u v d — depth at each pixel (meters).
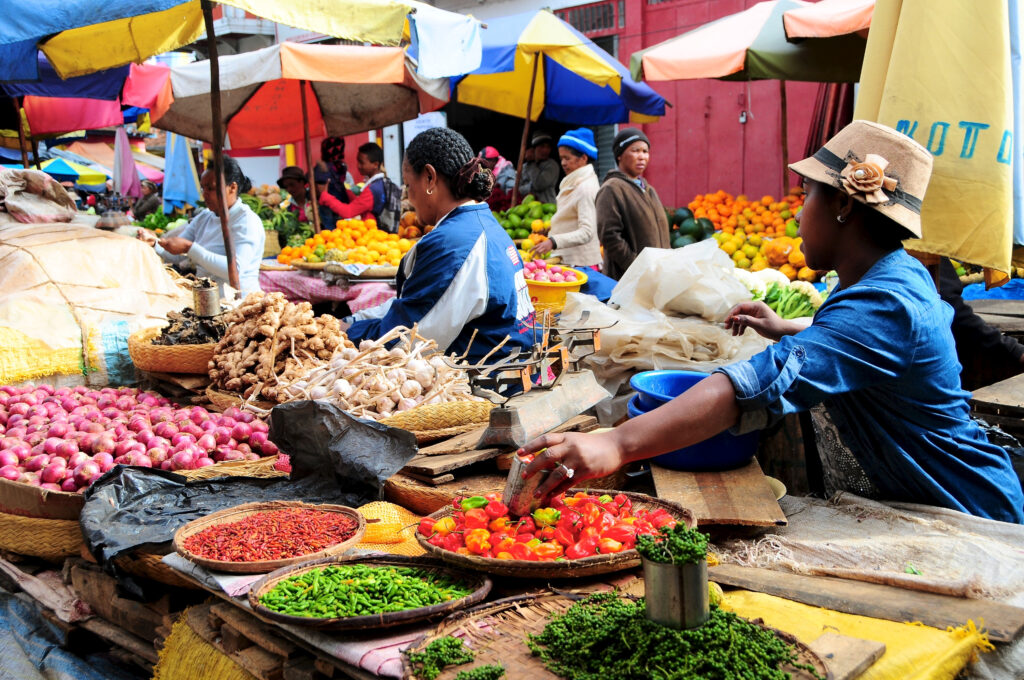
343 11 4.32
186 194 11.95
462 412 3.14
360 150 9.76
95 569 2.76
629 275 4.55
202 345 3.97
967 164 2.76
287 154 16.48
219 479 2.75
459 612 1.80
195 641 2.23
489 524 2.11
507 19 11.32
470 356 3.60
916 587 1.93
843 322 2.05
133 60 5.27
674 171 11.50
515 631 1.77
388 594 1.87
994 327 4.65
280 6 4.14
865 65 3.08
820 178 2.20
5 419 3.55
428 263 3.59
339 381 3.23
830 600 1.89
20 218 5.15
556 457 2.01
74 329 4.39
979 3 2.72
